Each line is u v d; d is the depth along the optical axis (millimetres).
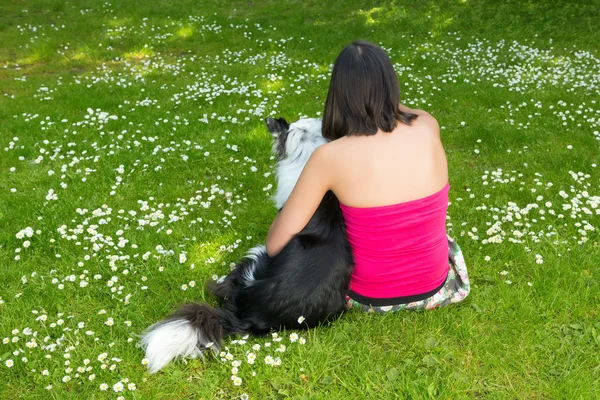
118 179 4602
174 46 8961
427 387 2607
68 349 2793
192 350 2758
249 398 2619
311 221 2801
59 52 8602
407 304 3000
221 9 11109
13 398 2623
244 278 3051
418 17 9836
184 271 3506
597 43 8258
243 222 4121
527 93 6469
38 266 3564
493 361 2785
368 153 2553
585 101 6203
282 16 10469
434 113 6180
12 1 11430
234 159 5125
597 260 3525
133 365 2781
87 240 3801
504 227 3924
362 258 2791
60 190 4508
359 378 2682
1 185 4617
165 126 5738
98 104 6355
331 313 2910
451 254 3129
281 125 3150
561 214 3908
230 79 7227
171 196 4480
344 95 2566
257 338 2926
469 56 7871
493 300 3227
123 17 10492
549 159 4969
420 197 2609
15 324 3027
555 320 3066
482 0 10523
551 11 9617
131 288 3363
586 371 2707
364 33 9250
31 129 5660
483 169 4938
